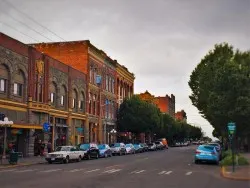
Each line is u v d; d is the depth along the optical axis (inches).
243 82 1323.8
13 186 652.7
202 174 936.3
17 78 1550.2
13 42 1508.4
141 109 2827.3
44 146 1712.6
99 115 2529.5
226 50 1841.8
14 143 1540.4
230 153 1332.4
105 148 1847.9
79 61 2335.1
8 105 1467.8
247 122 1336.1
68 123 2025.1
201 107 1863.9
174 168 1125.1
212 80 1578.5
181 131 5187.0
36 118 1674.5
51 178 798.5
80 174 900.6
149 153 2347.4
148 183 724.7
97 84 2514.8
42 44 2397.9
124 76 3181.6
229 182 767.1
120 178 814.5
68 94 2031.3
